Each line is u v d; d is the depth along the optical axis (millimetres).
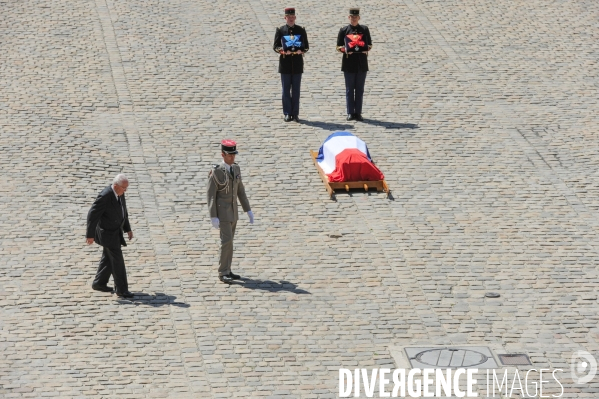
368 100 95125
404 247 73000
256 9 112812
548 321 64500
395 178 82312
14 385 55438
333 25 109750
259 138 87375
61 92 92875
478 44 107625
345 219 76500
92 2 112312
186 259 70375
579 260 72250
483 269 70625
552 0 119562
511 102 96188
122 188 64125
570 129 91812
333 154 81875
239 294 66375
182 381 56750
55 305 63812
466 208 78688
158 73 97500
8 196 76188
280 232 74375
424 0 118062
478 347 61312
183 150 84812
